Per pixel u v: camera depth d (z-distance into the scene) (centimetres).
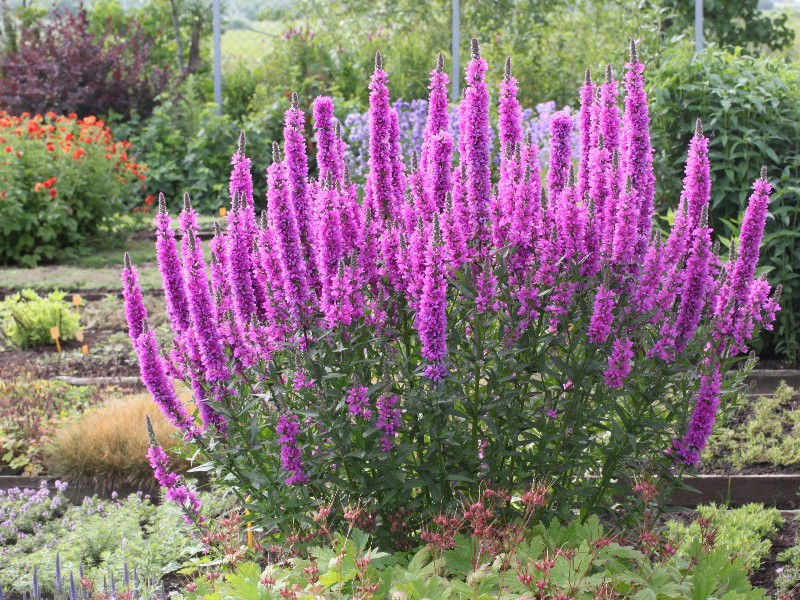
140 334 373
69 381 740
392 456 353
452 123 1077
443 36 1786
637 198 375
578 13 1648
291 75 1620
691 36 1549
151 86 1602
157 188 1433
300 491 353
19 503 539
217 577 361
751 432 588
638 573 336
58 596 368
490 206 362
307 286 361
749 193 753
